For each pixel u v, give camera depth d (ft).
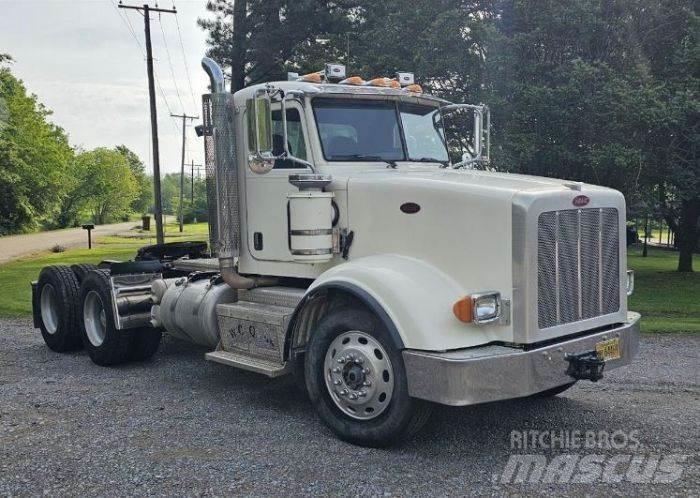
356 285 14.66
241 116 18.69
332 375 15.33
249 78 63.72
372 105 18.26
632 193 44.80
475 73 44.37
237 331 17.78
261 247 18.45
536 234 13.85
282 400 18.70
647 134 43.37
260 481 13.10
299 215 16.25
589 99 41.37
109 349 22.47
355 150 17.66
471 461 14.17
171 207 461.37
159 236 90.27
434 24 44.57
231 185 18.69
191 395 19.27
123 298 21.97
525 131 44.27
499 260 14.05
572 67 43.47
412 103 19.20
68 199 263.49
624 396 18.93
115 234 152.56
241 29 61.52
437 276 14.70
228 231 18.70
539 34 44.32
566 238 14.55
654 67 47.14
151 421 16.87
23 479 13.29
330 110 17.53
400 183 15.58
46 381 21.11
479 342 13.89
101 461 14.19
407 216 15.43
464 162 19.94
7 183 160.86
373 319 14.52
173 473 13.51
